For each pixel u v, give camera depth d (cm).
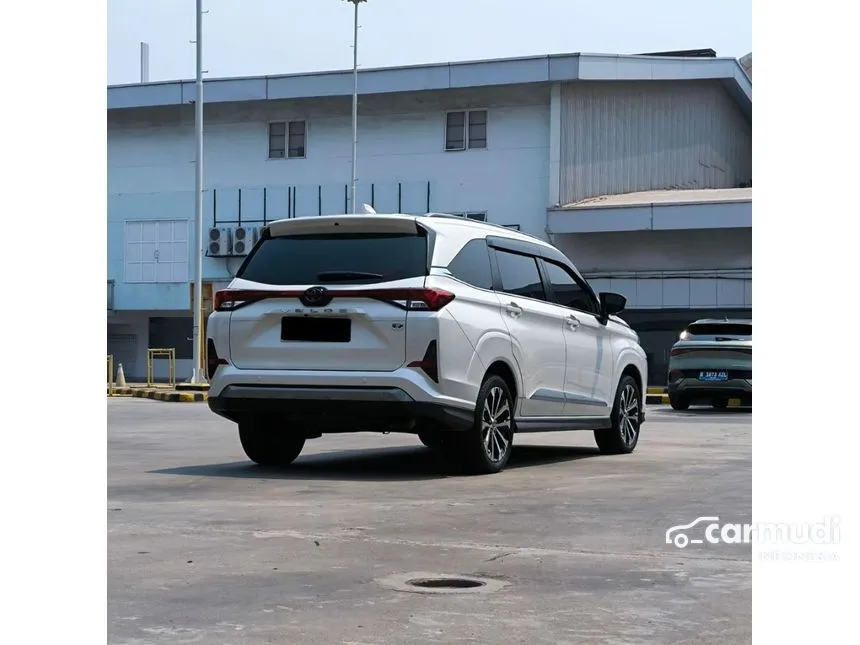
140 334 3853
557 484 789
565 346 966
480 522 611
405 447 1106
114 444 1144
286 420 843
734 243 3319
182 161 3741
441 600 427
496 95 3500
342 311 809
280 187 3662
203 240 3694
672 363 1997
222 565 491
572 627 389
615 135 3559
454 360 812
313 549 529
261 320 830
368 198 3597
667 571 482
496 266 894
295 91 3578
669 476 847
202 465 919
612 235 3409
